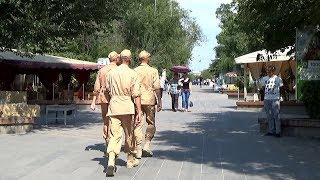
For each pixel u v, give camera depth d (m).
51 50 15.47
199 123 16.98
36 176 7.51
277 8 13.61
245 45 48.94
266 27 14.54
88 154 9.66
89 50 40.34
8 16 13.73
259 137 12.74
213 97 44.19
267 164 8.66
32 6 13.82
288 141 11.91
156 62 54.78
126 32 55.03
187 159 9.16
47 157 9.27
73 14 15.12
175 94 23.84
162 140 12.02
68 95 26.83
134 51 52.91
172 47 56.94
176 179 7.31
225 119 18.80
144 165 8.51
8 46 14.12
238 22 15.82
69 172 7.83
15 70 25.09
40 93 26.92
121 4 16.97
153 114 9.34
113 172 7.51
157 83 9.24
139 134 8.38
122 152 10.00
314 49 13.60
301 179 7.38
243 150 10.36
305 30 13.62
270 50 15.32
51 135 13.01
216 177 7.47
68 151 10.05
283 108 22.02
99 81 9.30
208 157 9.41
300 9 13.17
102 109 9.27
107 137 9.20
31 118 14.04
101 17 16.12
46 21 13.98
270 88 12.92
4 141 11.64
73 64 25.25
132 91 7.94
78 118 19.28
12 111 14.40
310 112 13.32
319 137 12.64
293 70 24.84
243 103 24.86
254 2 13.89
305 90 13.33
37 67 23.91
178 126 15.85
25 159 9.05
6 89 24.61
